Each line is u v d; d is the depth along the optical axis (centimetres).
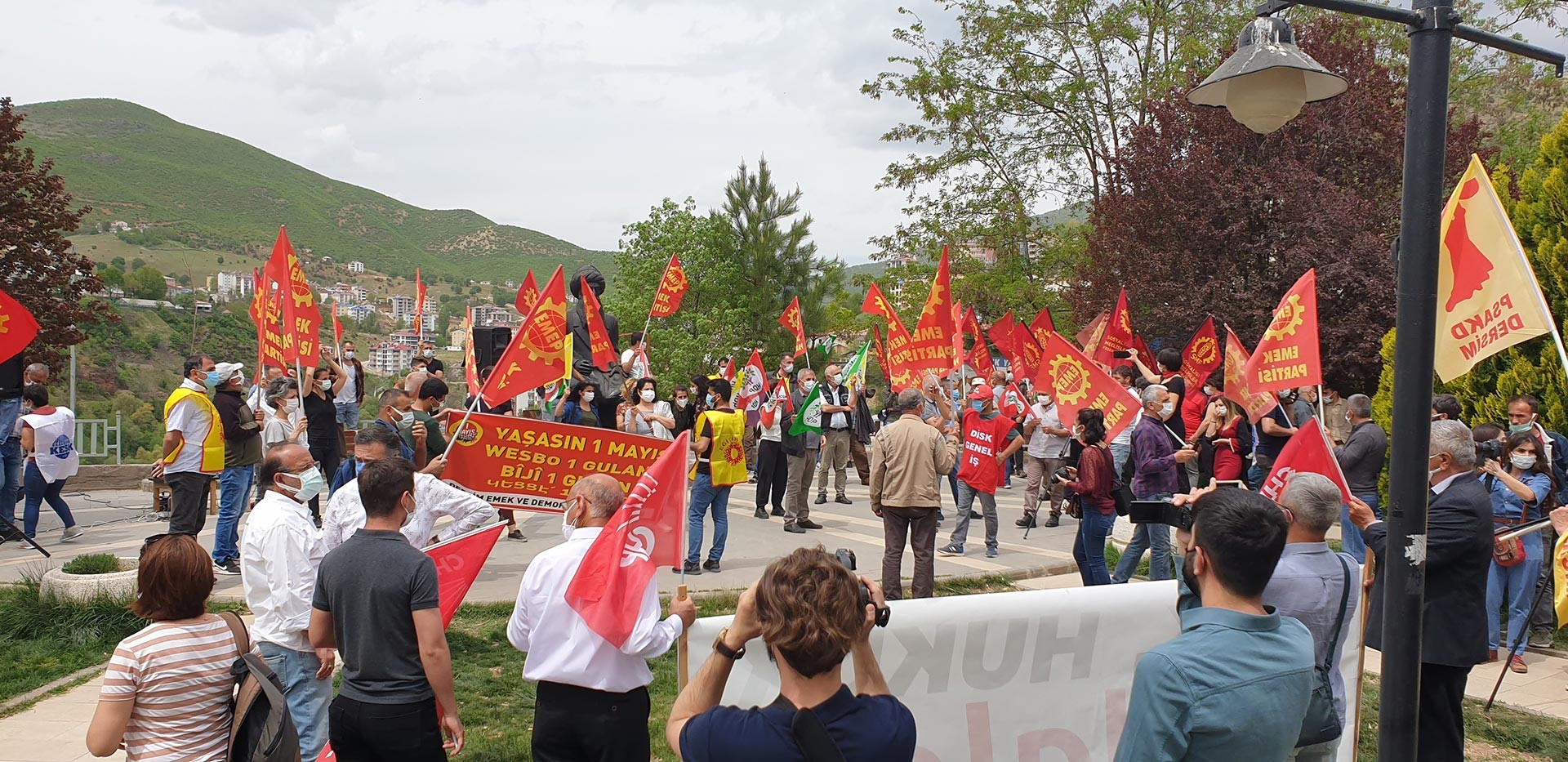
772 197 3600
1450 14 403
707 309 3581
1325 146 1997
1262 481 1117
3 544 1144
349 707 406
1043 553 1153
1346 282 1753
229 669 375
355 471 810
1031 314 2856
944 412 1230
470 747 572
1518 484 759
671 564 400
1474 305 555
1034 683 401
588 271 1367
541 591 401
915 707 388
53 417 1135
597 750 395
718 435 975
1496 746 624
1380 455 920
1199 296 1880
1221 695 282
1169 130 2112
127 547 1139
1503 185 1088
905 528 862
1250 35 487
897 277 3042
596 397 1334
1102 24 2670
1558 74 428
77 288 1850
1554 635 873
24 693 668
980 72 2859
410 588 408
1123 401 866
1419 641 407
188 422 930
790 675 269
